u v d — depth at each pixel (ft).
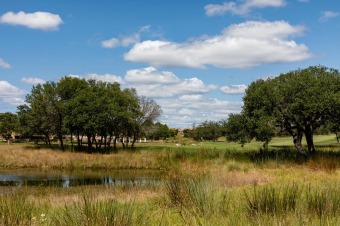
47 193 52.31
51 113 167.02
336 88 87.92
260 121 87.35
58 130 169.37
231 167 81.46
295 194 30.83
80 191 54.85
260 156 95.55
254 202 28.22
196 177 48.52
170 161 112.37
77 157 126.00
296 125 93.09
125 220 22.95
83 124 158.51
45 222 25.82
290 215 24.25
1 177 91.71
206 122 354.13
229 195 37.04
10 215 24.44
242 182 55.06
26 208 28.25
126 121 167.12
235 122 92.89
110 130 167.84
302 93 86.38
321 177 58.08
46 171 106.01
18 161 117.60
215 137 350.43
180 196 35.24
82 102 162.09
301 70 95.40
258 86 92.38
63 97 173.06
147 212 29.78
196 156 112.27
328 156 81.35
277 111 88.69
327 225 22.17
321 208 26.99
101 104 160.25
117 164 115.55
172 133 454.40
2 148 161.99
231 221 24.16
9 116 250.78
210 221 24.94
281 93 88.99
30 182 81.87
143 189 51.42
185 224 25.40
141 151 140.46
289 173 66.59
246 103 91.97
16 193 43.88
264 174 66.44
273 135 90.99
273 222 21.90
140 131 189.57
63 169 111.14
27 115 170.40
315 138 226.58
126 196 44.83
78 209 24.67
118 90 187.93
